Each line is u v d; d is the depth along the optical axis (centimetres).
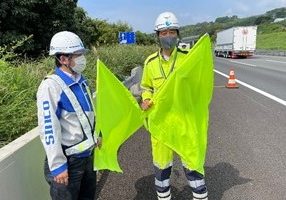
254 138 725
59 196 313
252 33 5031
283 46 6669
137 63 1928
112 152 378
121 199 466
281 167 564
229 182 510
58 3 2044
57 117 297
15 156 334
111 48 1956
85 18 3681
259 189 486
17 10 1794
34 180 378
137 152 654
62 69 309
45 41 2069
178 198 466
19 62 851
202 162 401
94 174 355
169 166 418
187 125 397
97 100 345
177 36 387
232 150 651
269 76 2031
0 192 305
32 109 518
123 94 380
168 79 384
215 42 6681
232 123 862
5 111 475
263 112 988
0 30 1825
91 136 320
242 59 4634
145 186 504
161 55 400
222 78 2106
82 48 310
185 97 393
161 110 393
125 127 391
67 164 311
